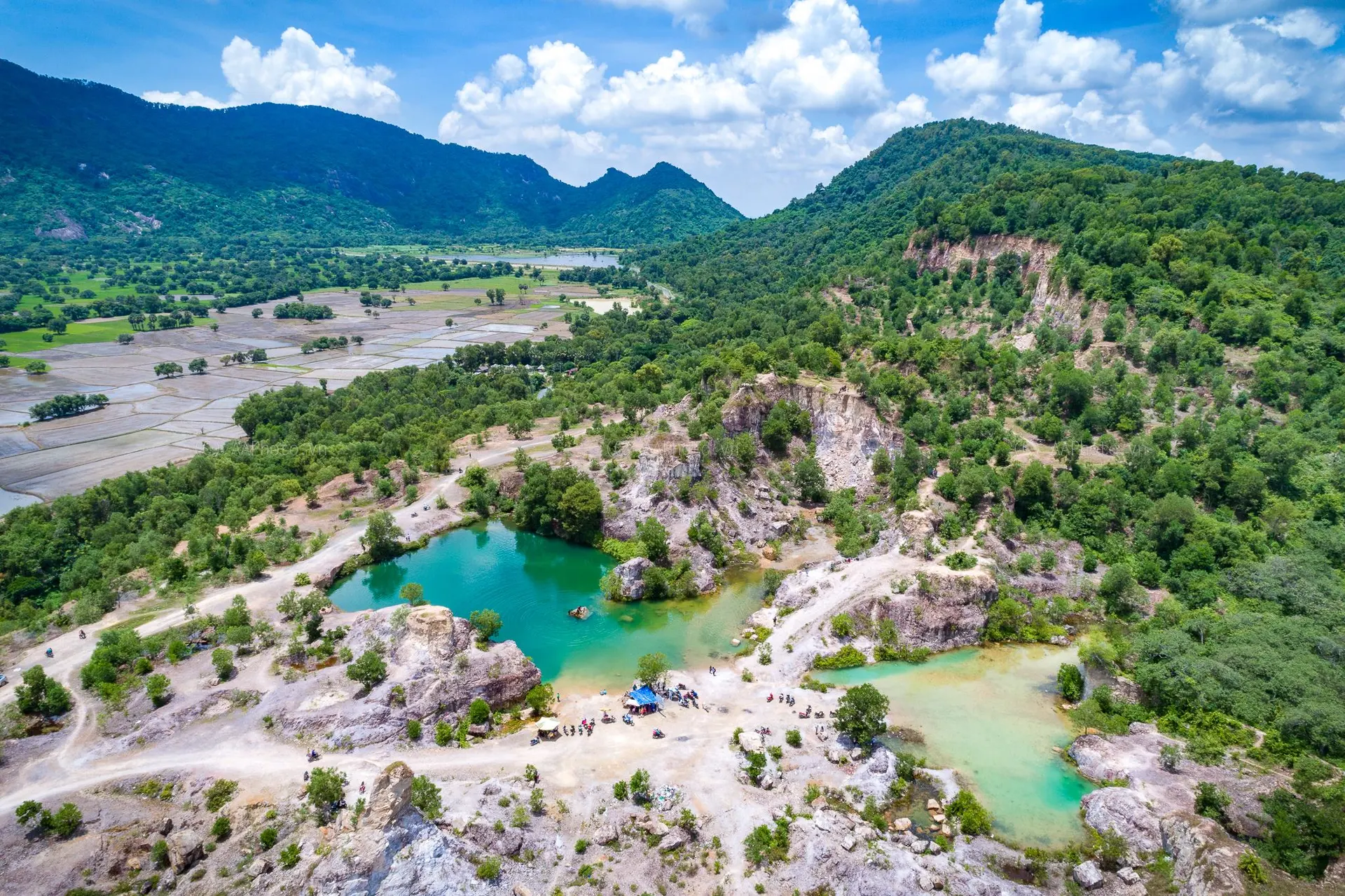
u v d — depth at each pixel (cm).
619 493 16675
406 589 12369
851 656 11662
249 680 10756
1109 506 14600
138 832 7844
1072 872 7662
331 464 19512
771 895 7338
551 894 7306
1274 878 7250
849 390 19062
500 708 10538
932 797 8775
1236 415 16262
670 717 10244
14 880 7194
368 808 7519
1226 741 9231
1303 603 11506
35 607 13775
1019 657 11900
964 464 15962
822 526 16862
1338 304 18500
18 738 9456
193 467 19038
